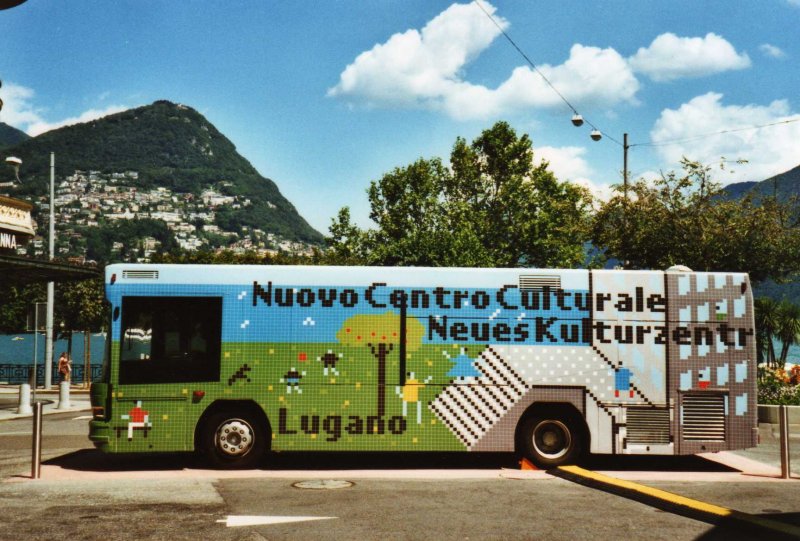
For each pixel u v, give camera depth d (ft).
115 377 38.88
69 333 146.61
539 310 40.22
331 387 39.50
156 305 39.45
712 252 82.38
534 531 25.88
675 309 40.40
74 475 37.68
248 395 39.22
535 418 40.16
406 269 40.27
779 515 28.50
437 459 43.75
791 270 83.25
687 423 39.91
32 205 87.81
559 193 179.01
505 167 185.26
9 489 33.47
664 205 86.99
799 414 62.28
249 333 39.52
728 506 30.40
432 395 39.70
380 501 30.91
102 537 24.82
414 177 181.37
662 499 29.96
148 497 31.58
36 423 36.86
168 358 39.19
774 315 100.22
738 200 85.97
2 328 184.24
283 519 27.50
